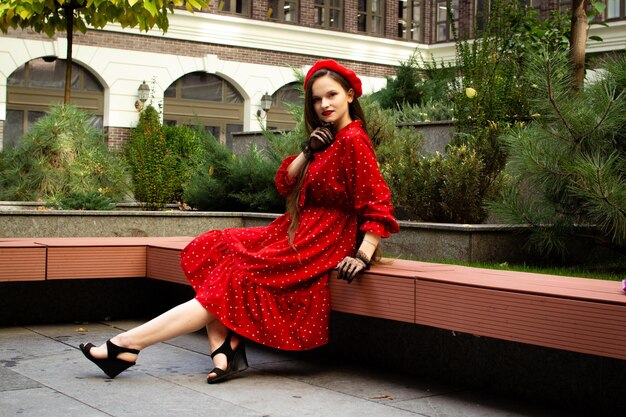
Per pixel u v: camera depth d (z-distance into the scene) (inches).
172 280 177.9
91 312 202.2
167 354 159.0
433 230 243.3
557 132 221.8
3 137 715.4
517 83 299.7
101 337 176.9
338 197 139.1
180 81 812.6
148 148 379.2
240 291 134.5
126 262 185.8
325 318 137.8
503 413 120.8
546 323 110.0
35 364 146.6
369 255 133.6
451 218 270.1
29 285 195.0
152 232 293.1
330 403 123.0
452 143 298.0
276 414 115.3
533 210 233.5
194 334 182.9
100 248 183.0
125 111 764.6
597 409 121.3
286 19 868.6
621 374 118.5
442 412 120.1
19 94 724.7
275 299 135.6
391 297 129.8
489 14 317.4
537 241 234.5
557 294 108.9
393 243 254.4
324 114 141.5
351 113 145.9
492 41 312.0
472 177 264.1
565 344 107.8
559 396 126.0
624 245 225.5
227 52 826.2
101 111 766.5
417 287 126.3
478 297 118.0
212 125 831.1
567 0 826.2
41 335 178.9
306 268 136.3
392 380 141.9
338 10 901.8
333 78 141.4
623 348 102.0
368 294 133.3
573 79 251.0
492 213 257.8
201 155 461.1
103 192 373.7
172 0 381.1
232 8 831.7
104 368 134.8
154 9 360.8
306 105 144.6
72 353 157.6
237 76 831.1
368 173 135.0
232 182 356.8
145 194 371.2
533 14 358.0
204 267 144.6
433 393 132.7
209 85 831.7
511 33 322.0
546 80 219.9
